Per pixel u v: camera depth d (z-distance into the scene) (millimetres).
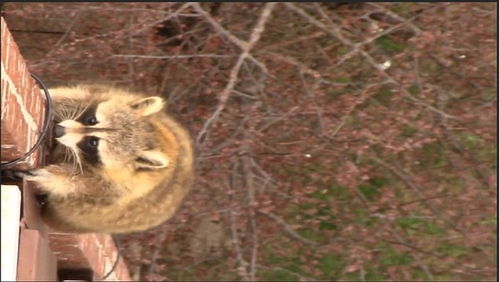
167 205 6512
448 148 11602
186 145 6891
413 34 11711
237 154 11055
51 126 5527
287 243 11969
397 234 11656
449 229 11781
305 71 10984
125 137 6051
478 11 11258
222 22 11656
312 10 11773
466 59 11539
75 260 6145
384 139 10922
